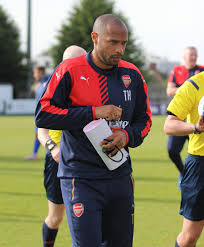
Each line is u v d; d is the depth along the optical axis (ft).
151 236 22.81
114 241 14.89
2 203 29.99
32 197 31.83
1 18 222.89
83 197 14.28
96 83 14.48
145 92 15.67
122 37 13.69
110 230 14.83
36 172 42.45
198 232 17.19
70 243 22.00
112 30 13.58
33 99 172.45
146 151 58.80
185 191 17.12
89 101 14.47
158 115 155.94
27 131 90.63
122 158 14.44
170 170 43.04
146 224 24.93
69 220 14.73
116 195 14.53
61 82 14.34
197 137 16.57
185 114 16.85
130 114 15.14
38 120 14.56
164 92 173.37
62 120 14.19
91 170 14.39
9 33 222.69
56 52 213.87
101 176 14.35
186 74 38.83
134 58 216.33
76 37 210.59
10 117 145.48
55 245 21.70
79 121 14.17
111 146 14.01
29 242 21.97
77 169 14.48
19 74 227.20
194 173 16.79
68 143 14.82
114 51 13.73
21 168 44.80
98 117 14.21
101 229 14.65
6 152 58.08
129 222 14.92
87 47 206.90
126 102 14.85
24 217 26.53
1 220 25.85
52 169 18.70
